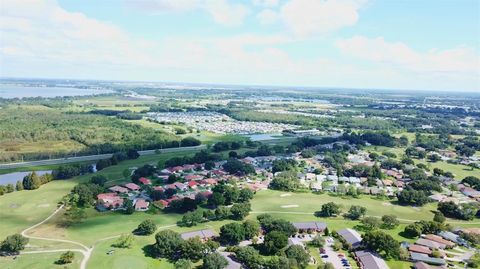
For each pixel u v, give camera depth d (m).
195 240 186.00
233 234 198.12
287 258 174.38
